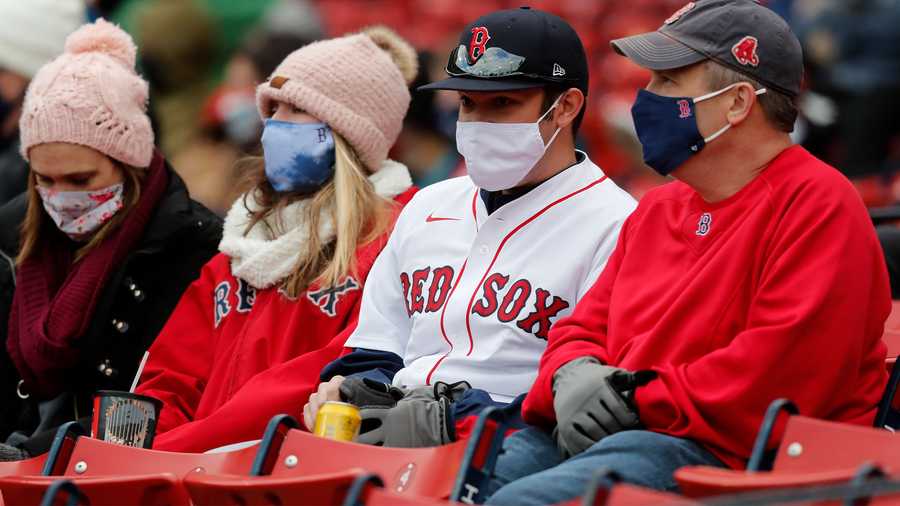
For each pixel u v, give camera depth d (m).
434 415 14.97
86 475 14.81
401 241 17.28
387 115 18.88
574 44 16.34
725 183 14.54
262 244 18.42
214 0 34.84
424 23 44.66
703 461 13.48
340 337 17.52
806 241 13.68
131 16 34.44
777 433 13.13
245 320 18.53
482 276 16.27
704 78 14.48
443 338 16.31
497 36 16.11
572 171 16.47
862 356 14.14
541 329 15.84
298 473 13.48
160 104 33.94
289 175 18.52
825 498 9.91
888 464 11.58
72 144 19.02
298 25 34.72
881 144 32.69
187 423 17.72
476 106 16.27
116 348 19.59
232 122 32.69
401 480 13.03
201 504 13.02
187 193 20.31
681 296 14.19
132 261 19.52
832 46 33.44
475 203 16.84
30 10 24.70
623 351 14.56
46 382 19.59
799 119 31.61
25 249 20.09
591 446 13.84
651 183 32.66
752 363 13.37
